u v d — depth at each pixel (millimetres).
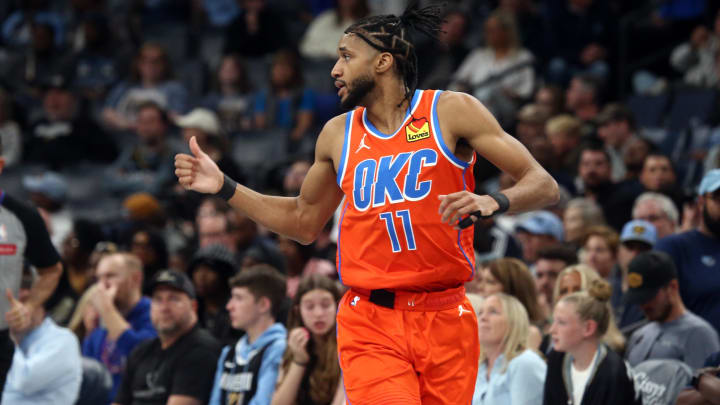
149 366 19953
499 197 10875
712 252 20125
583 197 29078
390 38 11938
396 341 11844
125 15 46500
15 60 44906
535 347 18188
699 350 18000
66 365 19766
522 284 18875
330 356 18328
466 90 36812
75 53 44344
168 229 29703
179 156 12922
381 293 11930
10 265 16656
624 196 27859
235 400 18875
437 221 11617
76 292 25469
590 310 16375
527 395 16672
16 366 19391
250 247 27203
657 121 36938
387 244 11797
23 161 39094
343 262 12195
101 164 39031
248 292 19281
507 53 38312
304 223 13000
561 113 35531
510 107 35594
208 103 40812
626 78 41562
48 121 40344
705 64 38281
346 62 12055
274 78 39562
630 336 19172
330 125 12469
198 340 19906
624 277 21625
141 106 36094
